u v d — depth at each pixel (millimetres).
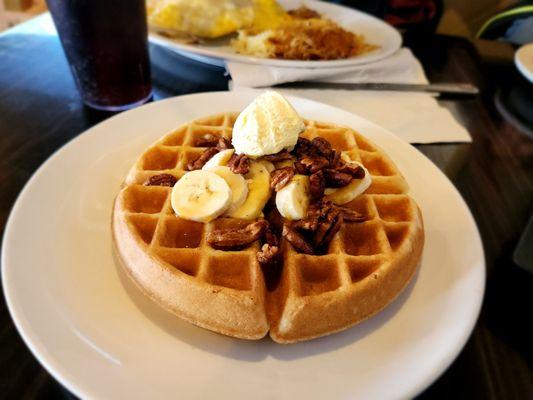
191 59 431
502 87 448
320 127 301
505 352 208
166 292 197
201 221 219
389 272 206
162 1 458
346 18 513
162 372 174
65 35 312
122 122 294
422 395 188
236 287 203
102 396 159
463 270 222
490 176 324
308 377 177
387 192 258
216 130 285
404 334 195
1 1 610
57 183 245
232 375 177
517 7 580
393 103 387
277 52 430
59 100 362
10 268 194
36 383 178
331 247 219
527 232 255
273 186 226
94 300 197
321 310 190
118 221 223
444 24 694
